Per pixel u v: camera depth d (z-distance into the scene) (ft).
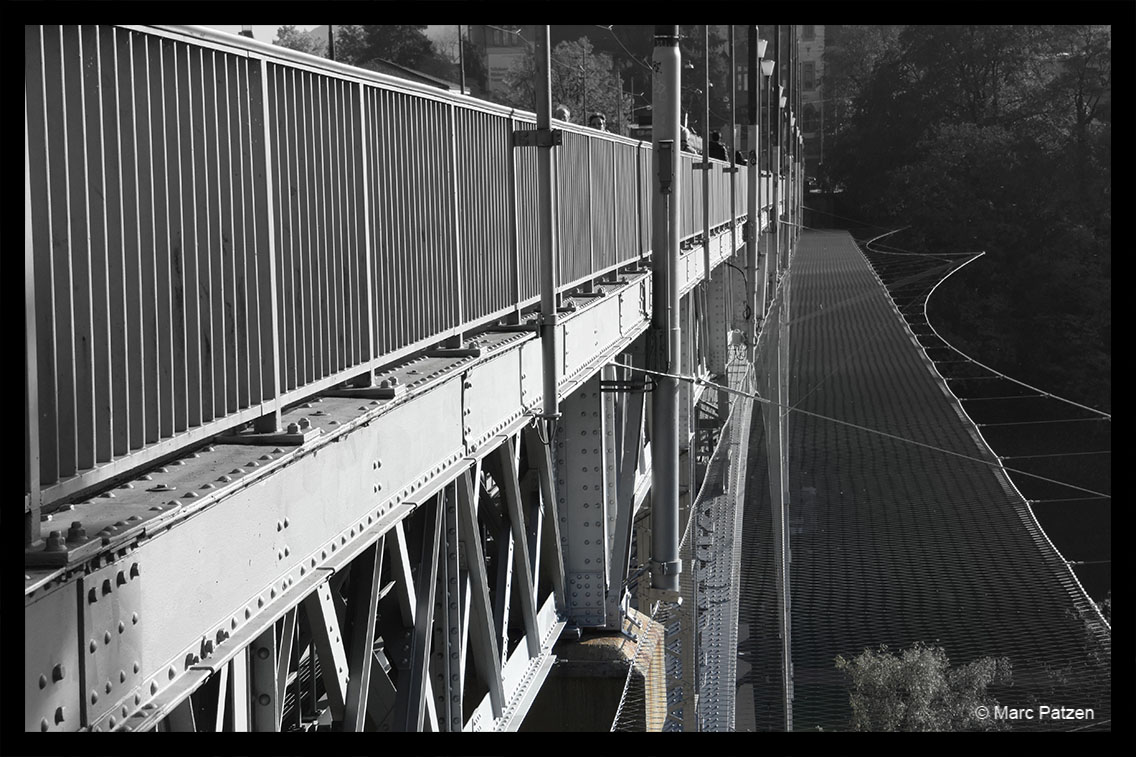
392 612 20.18
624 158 44.62
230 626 12.41
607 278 42.01
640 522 54.49
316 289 16.21
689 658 20.22
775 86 139.95
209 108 13.48
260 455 13.58
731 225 89.20
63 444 10.95
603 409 39.09
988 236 50.37
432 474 19.34
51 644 9.43
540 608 36.52
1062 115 53.67
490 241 25.32
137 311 11.96
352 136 17.48
